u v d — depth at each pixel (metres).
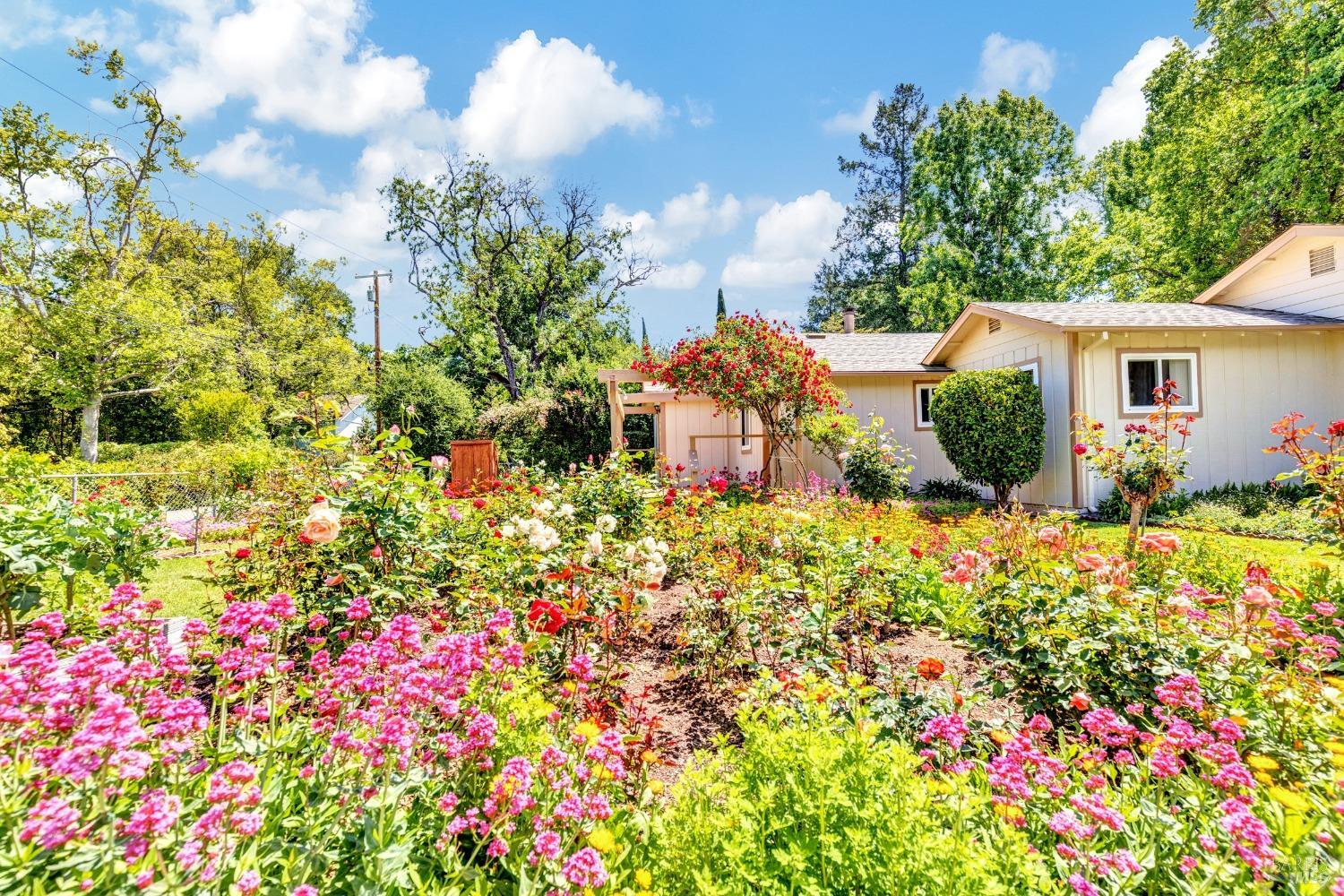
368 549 3.80
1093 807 1.60
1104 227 27.88
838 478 13.45
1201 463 10.20
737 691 3.08
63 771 1.25
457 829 1.64
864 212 36.69
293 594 3.76
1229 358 10.41
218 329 22.81
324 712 2.07
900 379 14.28
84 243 21.06
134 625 2.13
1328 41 15.66
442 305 29.17
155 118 21.53
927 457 14.20
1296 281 10.98
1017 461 10.55
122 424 25.72
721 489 6.47
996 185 25.52
